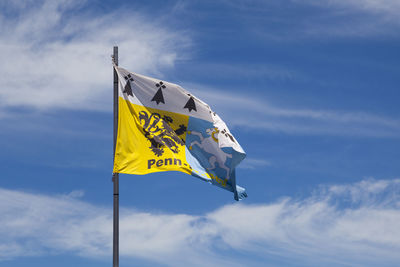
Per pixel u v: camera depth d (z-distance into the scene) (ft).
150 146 62.34
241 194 68.33
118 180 60.29
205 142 65.41
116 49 64.23
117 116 62.69
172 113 64.85
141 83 64.23
